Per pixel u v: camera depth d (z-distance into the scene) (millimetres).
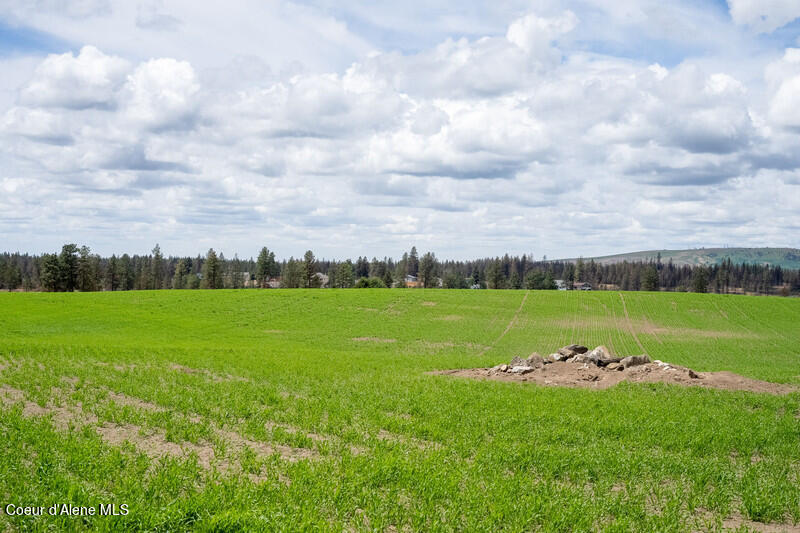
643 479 11359
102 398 17516
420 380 24375
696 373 25906
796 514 9758
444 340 59062
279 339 54656
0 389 18344
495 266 169250
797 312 85750
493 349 54312
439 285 181875
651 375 25188
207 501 8688
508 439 14180
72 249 119000
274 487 9672
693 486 10953
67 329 54219
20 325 54844
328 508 9148
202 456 11938
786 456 13664
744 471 12367
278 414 15922
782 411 19406
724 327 75250
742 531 9008
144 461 10867
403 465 11188
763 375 31844
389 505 9266
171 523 7938
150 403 17406
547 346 57875
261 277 152875
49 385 18844
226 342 48906
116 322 60188
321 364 30312
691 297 96125
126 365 26172
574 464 12008
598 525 9141
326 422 15406
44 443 11594
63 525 7895
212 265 137375
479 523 8594
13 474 9648
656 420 16766
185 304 75562
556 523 8852
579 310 84188
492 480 10742
